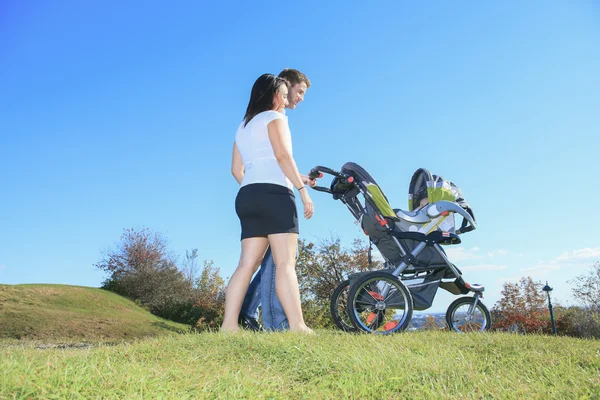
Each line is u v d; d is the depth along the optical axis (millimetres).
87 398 1775
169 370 2312
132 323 13344
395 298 4547
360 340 3344
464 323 5691
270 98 4012
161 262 20484
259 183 3789
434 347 3197
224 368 2463
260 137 3873
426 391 2270
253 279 4227
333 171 4734
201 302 17672
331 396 2211
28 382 1764
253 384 2238
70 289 15906
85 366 2145
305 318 13805
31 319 11367
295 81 4398
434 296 4828
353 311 4379
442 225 4934
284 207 3787
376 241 4973
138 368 2238
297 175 3777
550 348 3357
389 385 2361
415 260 4816
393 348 3086
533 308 22312
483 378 2512
